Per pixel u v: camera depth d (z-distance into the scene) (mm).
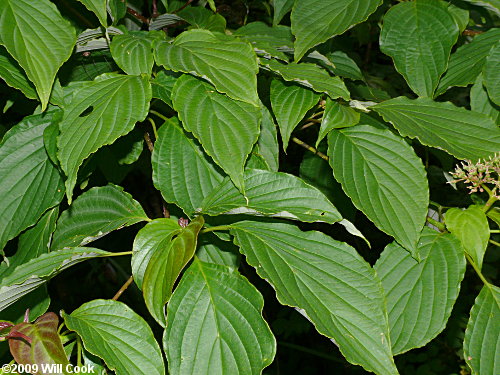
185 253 323
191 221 356
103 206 399
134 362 328
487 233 372
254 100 344
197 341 331
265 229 366
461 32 473
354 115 393
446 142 386
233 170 338
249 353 330
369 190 370
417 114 409
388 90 837
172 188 374
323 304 335
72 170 324
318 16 412
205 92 359
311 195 361
